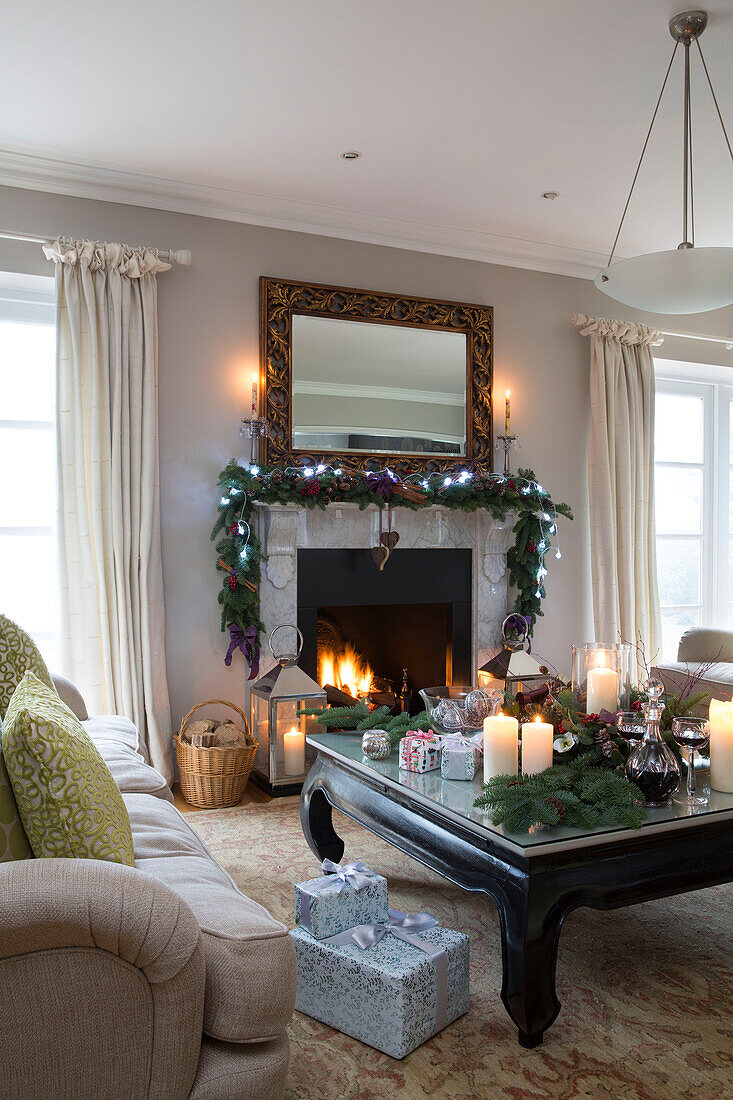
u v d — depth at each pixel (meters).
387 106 3.36
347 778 2.77
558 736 2.44
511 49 2.97
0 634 2.44
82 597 3.87
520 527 4.77
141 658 3.95
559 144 3.68
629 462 5.19
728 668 3.97
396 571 4.61
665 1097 1.77
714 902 2.82
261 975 1.39
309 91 3.25
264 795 4.04
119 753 2.65
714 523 6.12
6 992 1.23
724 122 3.49
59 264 3.85
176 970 1.30
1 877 1.25
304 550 4.39
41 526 4.22
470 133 3.59
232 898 1.60
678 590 6.04
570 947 2.47
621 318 5.33
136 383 3.96
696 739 2.32
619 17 2.79
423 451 4.71
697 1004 2.14
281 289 4.36
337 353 4.51
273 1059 1.38
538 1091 1.79
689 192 4.20
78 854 1.42
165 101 3.33
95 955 1.27
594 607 5.15
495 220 4.57
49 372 4.22
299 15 2.78
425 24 2.83
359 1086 1.80
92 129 3.56
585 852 2.01
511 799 2.04
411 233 4.64
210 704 4.18
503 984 1.99
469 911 2.70
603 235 4.81
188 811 3.78
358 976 1.97
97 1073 1.28
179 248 4.16
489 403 4.89
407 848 2.39
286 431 4.37
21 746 1.39
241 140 3.66
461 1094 1.78
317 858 3.06
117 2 2.71
